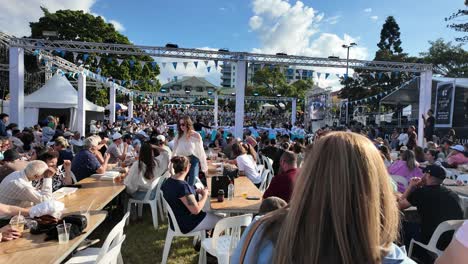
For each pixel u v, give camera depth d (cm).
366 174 80
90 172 508
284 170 380
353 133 90
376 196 80
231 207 355
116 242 251
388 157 579
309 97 2859
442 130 1305
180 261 383
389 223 82
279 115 3816
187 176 528
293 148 688
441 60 2662
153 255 398
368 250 77
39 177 335
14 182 320
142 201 487
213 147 1112
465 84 1266
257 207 356
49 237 245
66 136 941
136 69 2902
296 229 81
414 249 349
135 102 3334
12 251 222
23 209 300
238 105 1131
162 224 507
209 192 419
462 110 1270
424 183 354
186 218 359
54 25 2455
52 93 1402
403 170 514
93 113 2002
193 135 541
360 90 2702
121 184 454
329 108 2530
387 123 2205
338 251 76
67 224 247
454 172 645
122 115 2595
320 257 77
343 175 80
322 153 85
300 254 79
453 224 304
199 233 363
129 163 643
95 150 547
